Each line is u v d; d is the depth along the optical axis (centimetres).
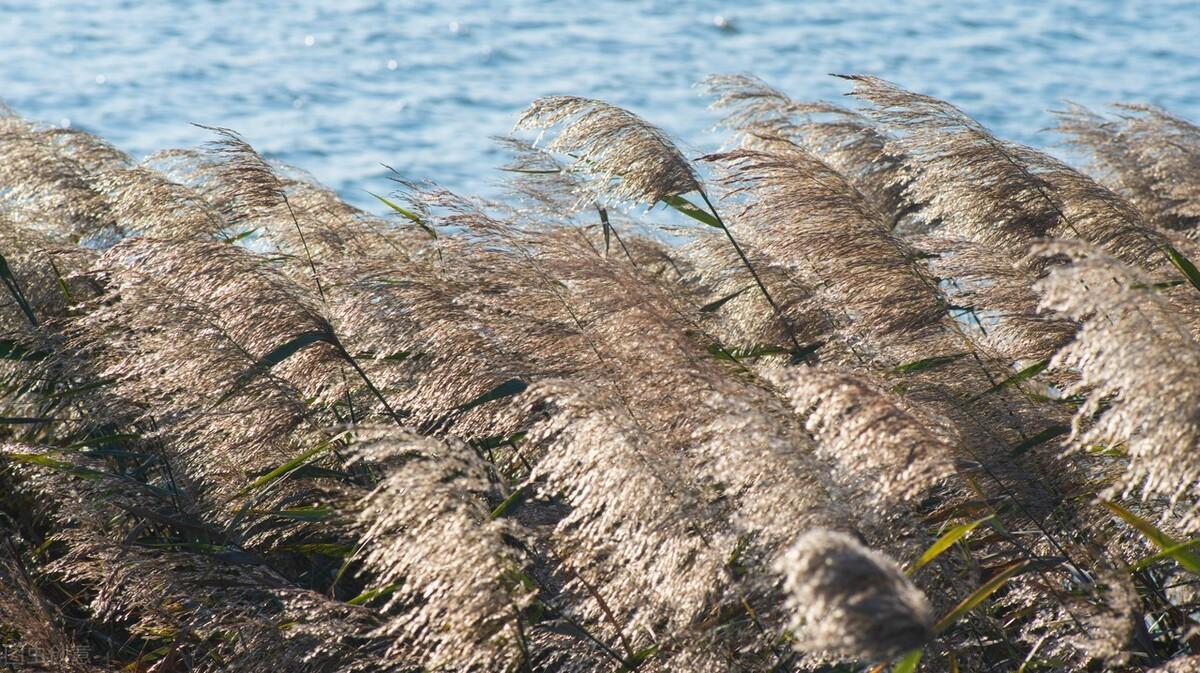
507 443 776
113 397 856
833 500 529
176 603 731
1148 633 582
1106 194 869
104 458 873
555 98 903
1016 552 646
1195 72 6531
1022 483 656
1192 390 462
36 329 878
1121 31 7919
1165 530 616
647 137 880
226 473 798
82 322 833
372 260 845
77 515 781
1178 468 472
